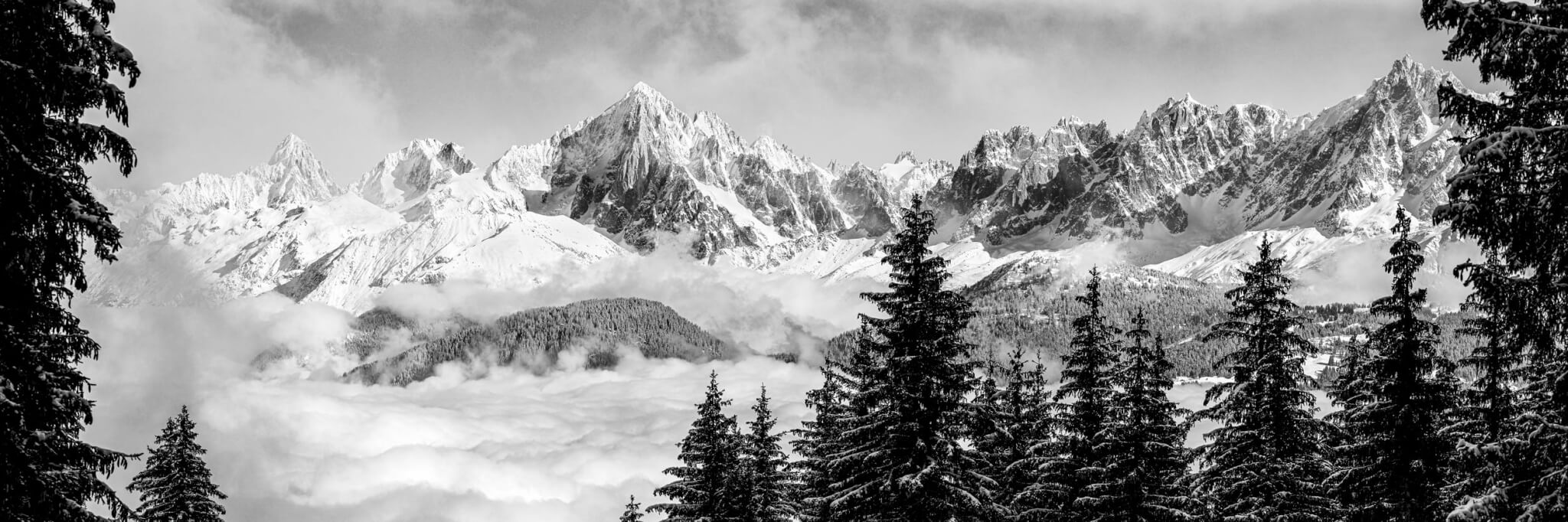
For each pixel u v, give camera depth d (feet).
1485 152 55.67
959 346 101.09
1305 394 118.93
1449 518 62.28
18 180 57.72
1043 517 120.47
